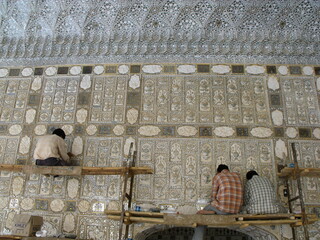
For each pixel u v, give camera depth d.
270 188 4.98
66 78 6.38
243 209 5.04
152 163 5.65
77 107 6.13
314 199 5.35
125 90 6.19
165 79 6.23
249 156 5.64
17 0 6.24
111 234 5.31
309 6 6.01
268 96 6.03
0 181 5.76
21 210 5.56
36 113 6.16
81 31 6.32
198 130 5.82
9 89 6.39
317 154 5.62
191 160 5.64
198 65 6.29
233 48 6.28
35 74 6.46
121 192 5.52
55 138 5.45
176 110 5.98
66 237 5.06
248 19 6.15
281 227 5.19
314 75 6.17
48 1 6.25
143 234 5.53
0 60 6.61
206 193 5.44
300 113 5.91
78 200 5.53
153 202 5.42
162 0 6.12
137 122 5.93
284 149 5.66
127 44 6.36
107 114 6.03
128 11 6.22
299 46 6.24
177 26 6.27
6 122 6.14
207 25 6.22
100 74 6.35
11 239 4.73
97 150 5.80
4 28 6.46
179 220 4.61
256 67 6.24
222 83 6.15
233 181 4.96
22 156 5.89
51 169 5.20
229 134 5.78
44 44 6.44
